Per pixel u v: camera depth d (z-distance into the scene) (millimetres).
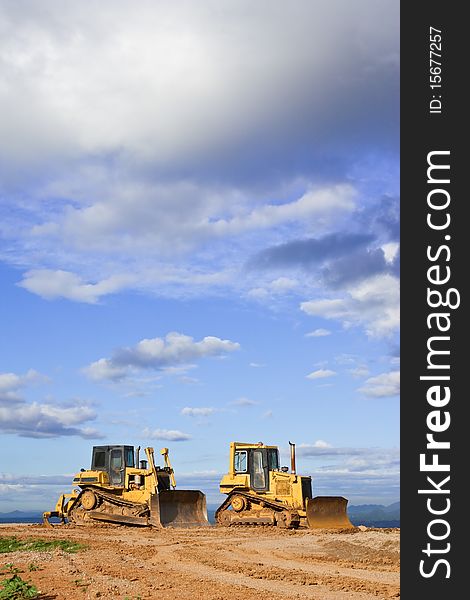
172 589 16609
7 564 21469
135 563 22312
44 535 34062
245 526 41219
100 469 42750
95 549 26891
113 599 15102
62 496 42562
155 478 40750
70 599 15086
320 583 17688
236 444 43500
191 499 40969
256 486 42406
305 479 41969
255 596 15500
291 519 39656
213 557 24312
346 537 29766
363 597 15508
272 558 24125
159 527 38531
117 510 41281
